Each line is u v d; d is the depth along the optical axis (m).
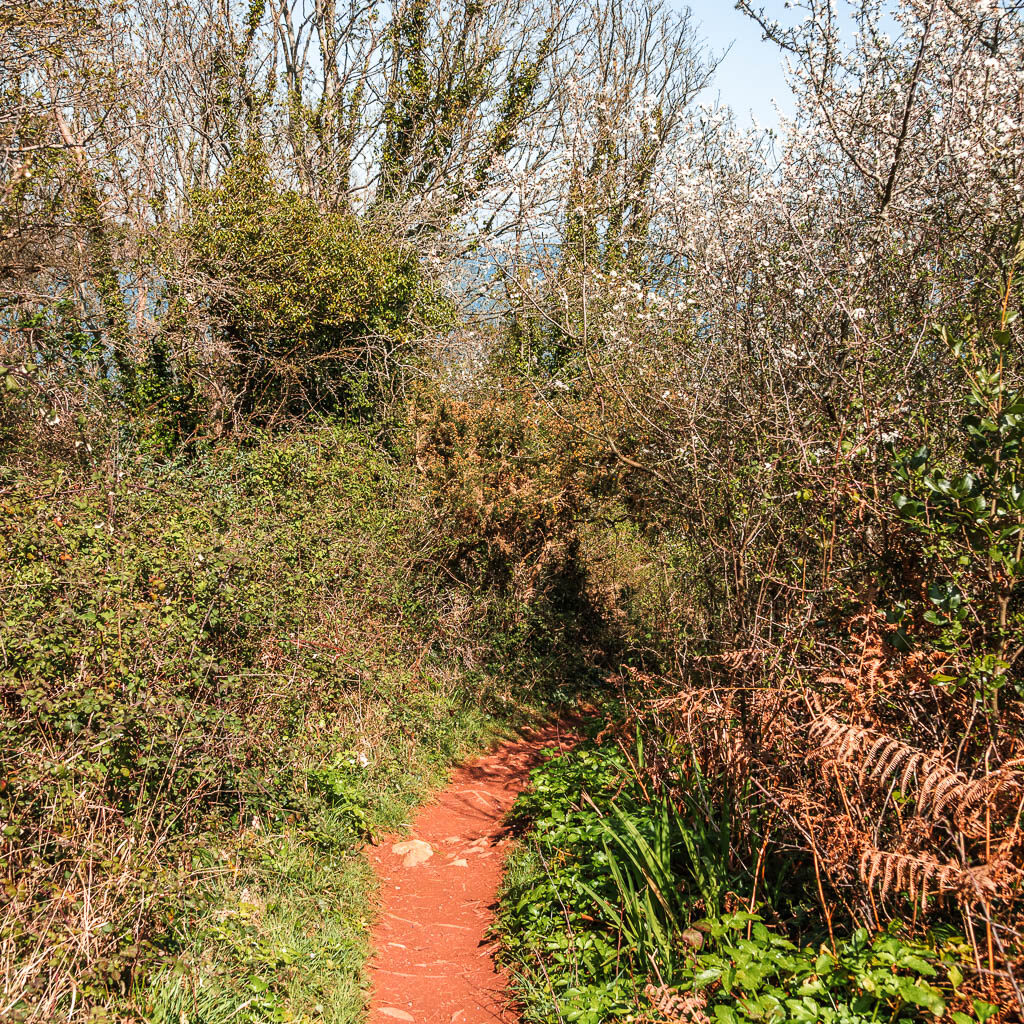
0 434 9.43
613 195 7.96
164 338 12.93
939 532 3.52
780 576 4.98
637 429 7.50
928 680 3.43
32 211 10.85
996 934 2.87
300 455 10.38
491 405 11.05
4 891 3.26
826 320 5.37
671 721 5.24
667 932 3.92
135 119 13.16
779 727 3.97
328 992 4.01
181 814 4.42
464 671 9.20
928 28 5.12
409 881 5.56
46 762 3.68
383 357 14.14
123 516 6.67
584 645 10.96
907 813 3.46
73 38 10.59
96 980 3.24
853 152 5.56
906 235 5.18
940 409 4.62
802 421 5.28
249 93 16.89
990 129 4.66
